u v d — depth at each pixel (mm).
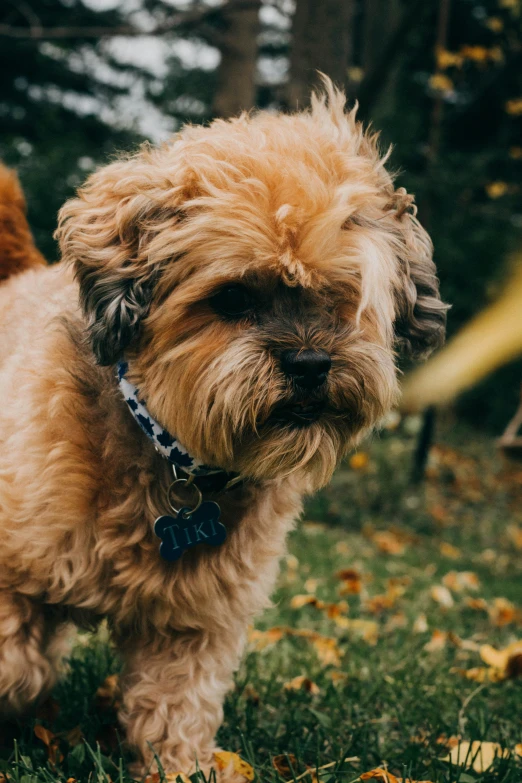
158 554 615
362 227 639
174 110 3145
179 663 660
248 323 601
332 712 773
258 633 976
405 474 2416
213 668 668
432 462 2602
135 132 3170
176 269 596
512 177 3475
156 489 617
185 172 607
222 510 635
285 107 1554
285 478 672
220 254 577
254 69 1830
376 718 779
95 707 745
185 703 661
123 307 604
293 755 665
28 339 669
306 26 1530
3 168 897
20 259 861
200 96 3053
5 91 4242
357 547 1716
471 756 691
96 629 689
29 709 677
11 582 618
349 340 611
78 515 602
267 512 657
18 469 606
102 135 3975
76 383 617
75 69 4215
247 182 586
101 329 602
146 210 614
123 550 611
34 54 3996
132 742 666
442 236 2674
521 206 3203
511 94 3775
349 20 1549
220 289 589
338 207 586
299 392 596
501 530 2209
